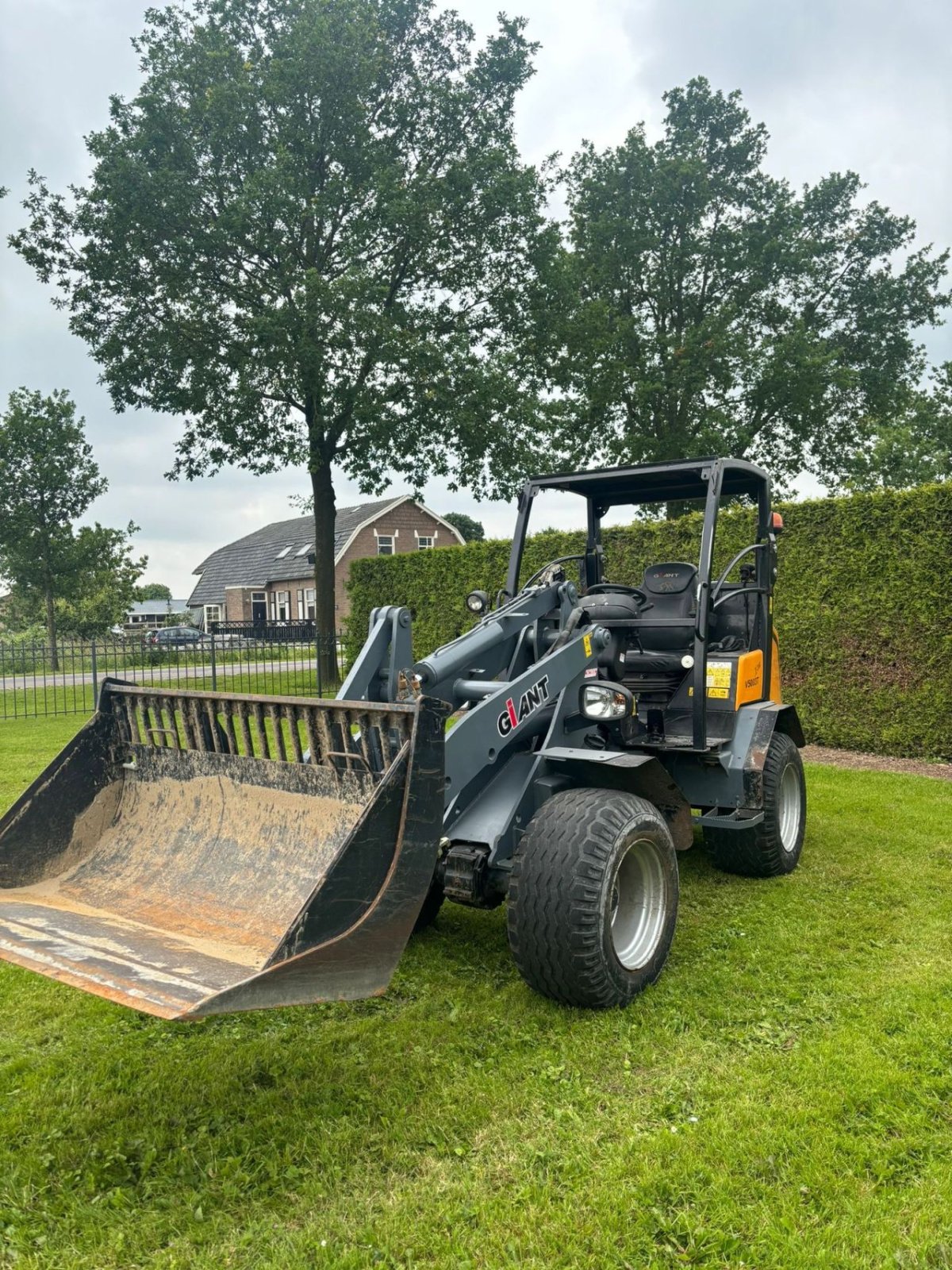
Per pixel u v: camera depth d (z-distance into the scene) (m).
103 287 15.25
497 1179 2.42
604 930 3.22
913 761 8.67
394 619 3.93
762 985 3.58
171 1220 2.28
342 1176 2.45
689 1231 2.19
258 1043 3.21
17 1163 2.54
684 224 23.41
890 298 24.11
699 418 23.33
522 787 3.63
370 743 2.96
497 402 15.39
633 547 10.98
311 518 45.75
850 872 5.06
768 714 4.73
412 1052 3.12
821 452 25.19
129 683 3.72
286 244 14.99
